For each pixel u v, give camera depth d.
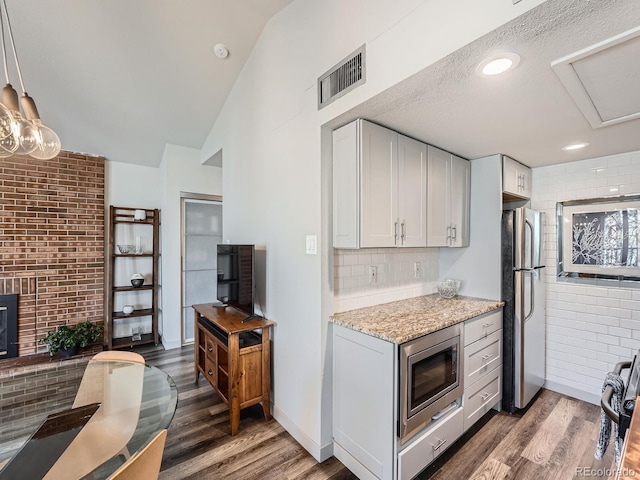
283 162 2.27
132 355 2.10
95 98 2.98
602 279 2.55
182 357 3.62
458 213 2.54
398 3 1.39
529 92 1.49
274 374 2.39
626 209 2.43
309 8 1.96
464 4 1.15
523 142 2.20
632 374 1.15
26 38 2.30
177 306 3.95
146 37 2.41
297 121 2.10
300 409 2.08
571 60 1.23
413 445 1.63
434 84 1.41
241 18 2.35
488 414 2.41
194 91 3.07
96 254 3.75
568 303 2.72
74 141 3.51
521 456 1.91
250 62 2.73
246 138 2.84
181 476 1.77
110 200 3.99
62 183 3.56
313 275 1.95
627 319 2.43
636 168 2.39
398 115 1.75
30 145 1.64
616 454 1.01
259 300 2.63
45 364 3.11
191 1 2.16
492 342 2.32
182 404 2.57
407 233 2.05
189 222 4.06
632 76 1.34
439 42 1.23
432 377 1.76
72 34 2.32
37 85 2.74
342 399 1.88
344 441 1.87
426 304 2.34
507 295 2.45
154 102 3.13
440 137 2.10
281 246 2.30
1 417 1.62
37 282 3.37
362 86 1.58
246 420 2.35
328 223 1.92
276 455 1.95
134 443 1.36
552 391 2.80
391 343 1.56
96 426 1.55
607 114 1.73
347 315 2.00
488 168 2.56
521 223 2.39
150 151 3.94
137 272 4.16
